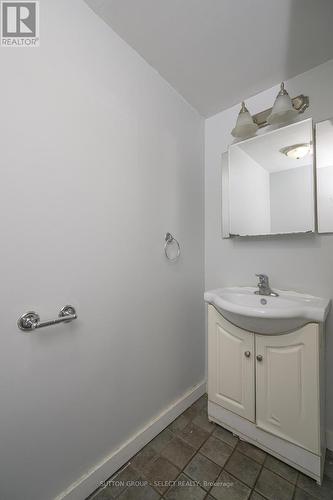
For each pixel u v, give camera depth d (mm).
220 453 1148
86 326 952
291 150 1300
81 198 928
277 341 1080
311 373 993
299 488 971
